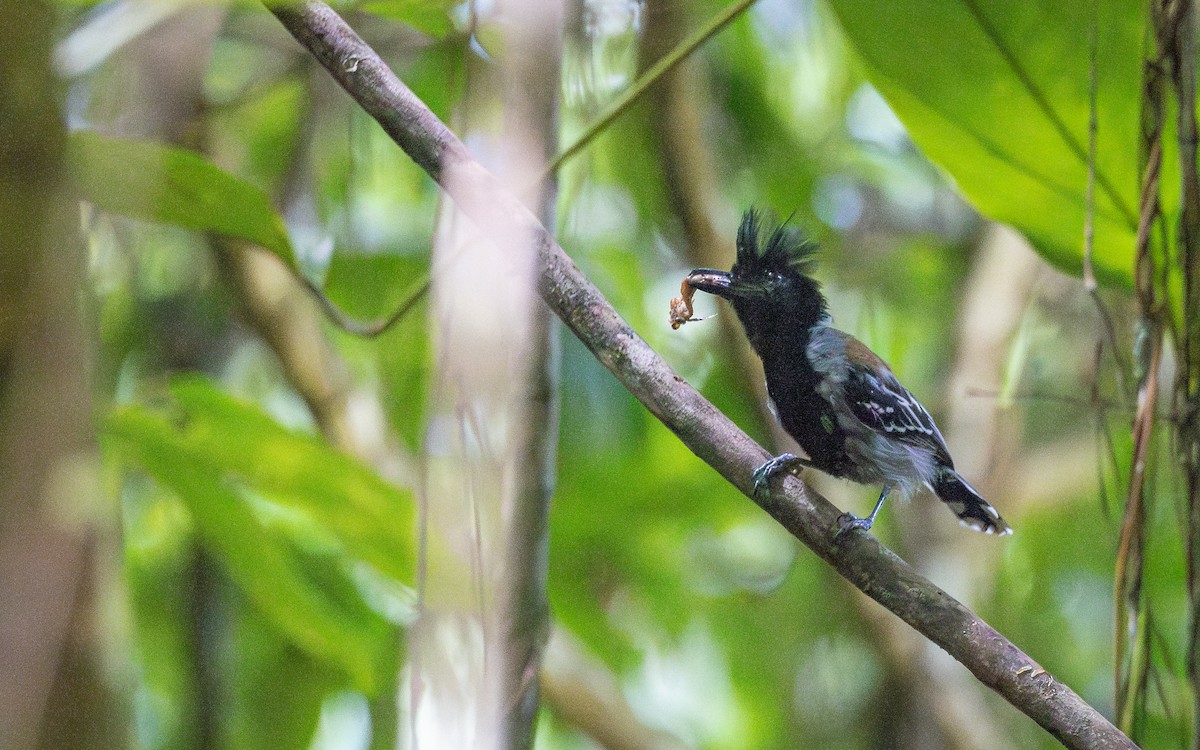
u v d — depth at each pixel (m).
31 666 3.65
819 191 14.93
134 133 8.70
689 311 9.19
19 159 3.89
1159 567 13.17
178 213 6.61
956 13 8.02
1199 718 7.16
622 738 12.32
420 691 6.47
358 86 5.87
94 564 3.96
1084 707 5.36
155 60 8.80
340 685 12.28
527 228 5.91
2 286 3.82
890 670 12.61
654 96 12.22
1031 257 14.04
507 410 6.99
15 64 3.90
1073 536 15.41
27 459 3.75
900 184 14.59
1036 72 8.15
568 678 12.38
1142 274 7.54
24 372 3.79
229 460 8.16
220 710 11.68
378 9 7.14
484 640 6.50
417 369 12.07
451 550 6.85
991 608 14.24
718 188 13.47
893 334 15.30
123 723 4.09
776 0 13.93
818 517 5.89
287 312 12.00
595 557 13.71
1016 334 13.34
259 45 12.13
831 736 14.79
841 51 13.93
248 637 12.46
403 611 10.42
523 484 7.01
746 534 15.80
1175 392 7.45
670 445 13.77
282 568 9.27
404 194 12.81
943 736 12.27
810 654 15.19
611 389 12.98
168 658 12.25
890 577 5.71
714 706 15.33
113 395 11.36
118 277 12.09
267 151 13.42
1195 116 7.27
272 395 13.36
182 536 11.95
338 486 8.23
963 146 8.64
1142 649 7.18
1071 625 15.38
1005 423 14.15
